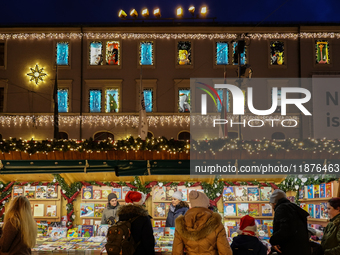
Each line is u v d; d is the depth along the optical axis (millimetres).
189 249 3947
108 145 6762
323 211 6973
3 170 6742
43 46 27141
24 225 4309
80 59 27094
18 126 26359
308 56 26812
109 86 26969
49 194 8453
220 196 8398
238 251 4594
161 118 26516
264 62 26875
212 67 27031
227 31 27203
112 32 27328
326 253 4664
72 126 26469
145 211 4758
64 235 7273
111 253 4449
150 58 27250
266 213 8227
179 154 6852
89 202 8523
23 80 26812
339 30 26875
